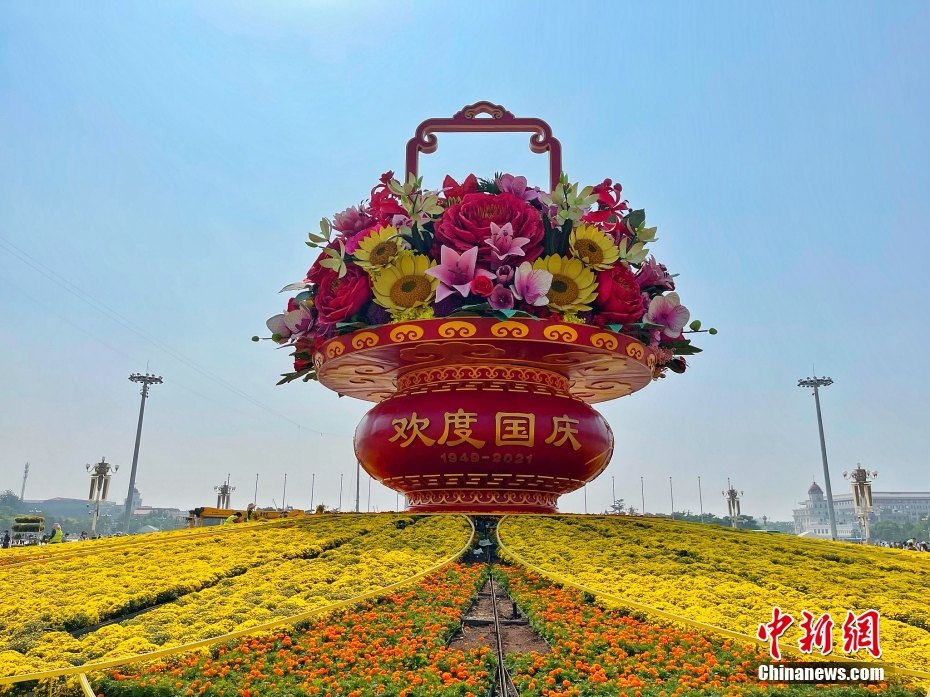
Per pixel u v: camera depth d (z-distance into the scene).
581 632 10.05
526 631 10.58
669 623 10.29
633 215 20.11
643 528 16.31
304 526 16.89
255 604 10.94
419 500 19.31
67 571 13.53
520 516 17.00
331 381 21.98
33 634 9.66
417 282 18.09
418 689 8.12
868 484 63.72
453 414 17.97
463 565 13.62
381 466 19.14
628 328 19.06
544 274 17.55
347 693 8.02
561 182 18.91
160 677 8.27
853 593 12.05
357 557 13.88
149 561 14.12
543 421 18.06
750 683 8.45
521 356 18.38
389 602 11.32
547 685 8.31
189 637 9.35
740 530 17.09
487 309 17.44
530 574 12.84
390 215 19.84
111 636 9.50
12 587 12.24
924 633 10.09
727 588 11.89
